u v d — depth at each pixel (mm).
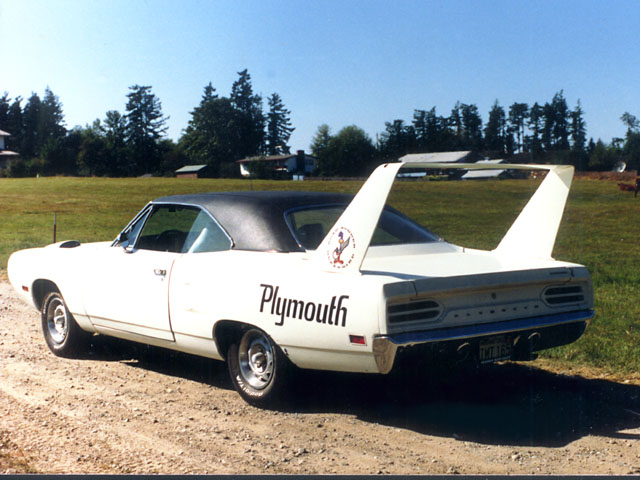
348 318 4172
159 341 5508
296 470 3736
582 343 6562
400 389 5277
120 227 26453
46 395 5180
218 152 132875
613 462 3807
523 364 6004
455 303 4273
